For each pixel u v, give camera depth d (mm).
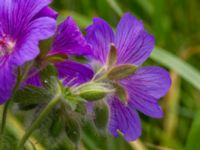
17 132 348
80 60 374
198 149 361
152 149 393
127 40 265
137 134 267
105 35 263
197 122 363
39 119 240
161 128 408
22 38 240
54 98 239
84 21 404
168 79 265
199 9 478
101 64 263
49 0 242
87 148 372
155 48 385
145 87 264
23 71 237
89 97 242
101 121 250
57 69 255
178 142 407
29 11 242
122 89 256
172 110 407
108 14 426
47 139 251
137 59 266
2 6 248
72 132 247
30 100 245
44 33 233
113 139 371
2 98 231
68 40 247
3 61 237
